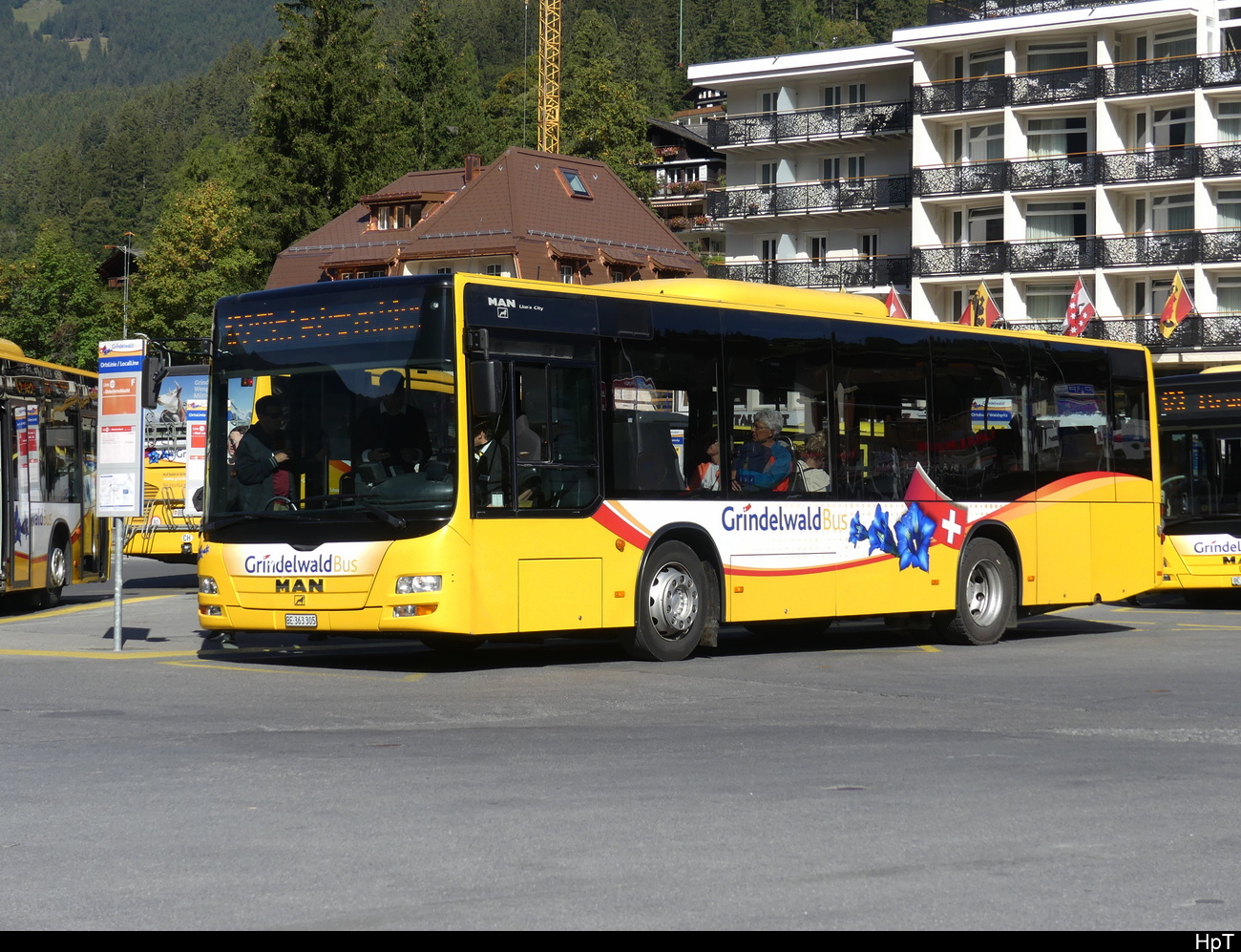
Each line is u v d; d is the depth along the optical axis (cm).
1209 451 2581
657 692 1261
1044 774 873
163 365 1622
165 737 1002
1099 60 6562
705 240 12031
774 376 1627
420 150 10444
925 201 6906
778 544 1619
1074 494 1962
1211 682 1386
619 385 1488
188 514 2922
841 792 813
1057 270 6562
